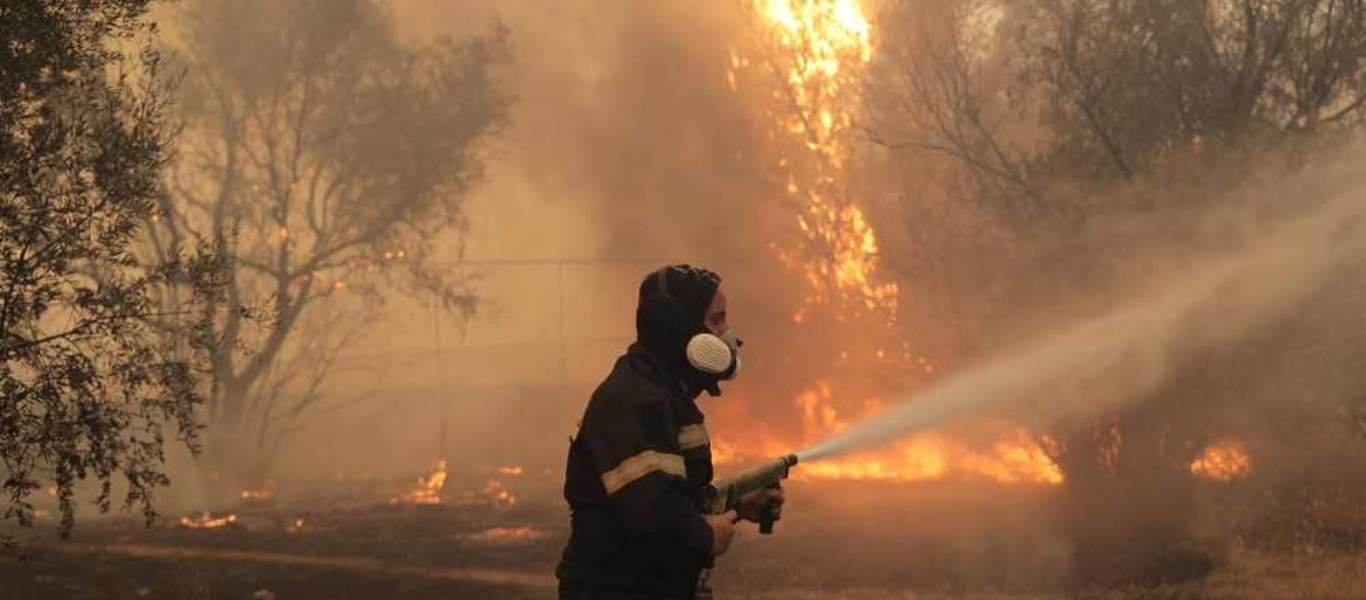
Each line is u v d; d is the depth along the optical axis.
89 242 10.28
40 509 28.17
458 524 23.84
